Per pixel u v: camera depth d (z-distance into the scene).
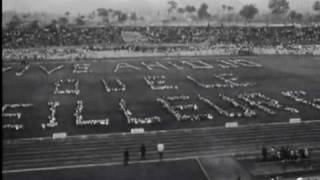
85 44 115.88
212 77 78.44
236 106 54.50
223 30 126.62
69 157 37.97
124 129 44.50
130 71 86.38
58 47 112.50
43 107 54.06
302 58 108.38
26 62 98.00
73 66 93.25
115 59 107.31
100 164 36.81
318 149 40.81
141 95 62.00
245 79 76.12
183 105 54.56
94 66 93.69
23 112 51.41
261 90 65.88
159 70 88.00
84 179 33.47
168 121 47.59
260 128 45.16
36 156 37.88
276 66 93.25
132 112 51.25
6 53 102.69
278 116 49.97
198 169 35.72
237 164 36.84
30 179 33.53
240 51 116.31
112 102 57.22
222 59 106.62
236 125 45.62
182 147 40.31
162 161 37.53
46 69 87.75
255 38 123.19
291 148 39.72
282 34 123.94
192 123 46.78
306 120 48.12
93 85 70.19
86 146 39.97
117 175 34.22
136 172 34.91
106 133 43.19
